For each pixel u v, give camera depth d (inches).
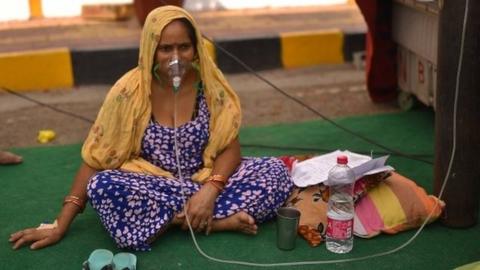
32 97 232.5
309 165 138.6
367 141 180.5
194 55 125.6
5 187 155.2
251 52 259.6
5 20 290.7
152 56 121.8
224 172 128.3
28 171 165.0
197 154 130.9
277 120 203.0
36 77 240.1
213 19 292.7
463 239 126.6
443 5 120.8
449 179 128.2
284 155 173.8
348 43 270.1
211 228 127.5
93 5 291.7
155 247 124.0
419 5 172.4
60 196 149.9
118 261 113.8
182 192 126.0
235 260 119.3
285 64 265.3
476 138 125.6
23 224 136.2
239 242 125.6
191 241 126.2
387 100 215.3
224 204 127.3
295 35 263.7
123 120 124.3
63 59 241.1
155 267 117.4
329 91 233.0
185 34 121.2
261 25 281.0
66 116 211.2
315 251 122.1
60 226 126.2
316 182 132.7
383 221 127.8
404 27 193.9
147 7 220.1
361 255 120.6
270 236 127.9
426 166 162.6
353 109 211.0
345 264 117.6
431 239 126.6
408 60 198.2
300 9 313.1
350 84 241.3
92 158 125.0
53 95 234.7
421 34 181.3
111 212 120.6
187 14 122.3
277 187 130.3
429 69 182.5
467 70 121.0
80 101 227.6
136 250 122.3
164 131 127.6
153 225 122.6
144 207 121.9
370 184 131.7
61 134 194.4
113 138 124.3
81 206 127.6
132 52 246.5
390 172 134.6
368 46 209.5
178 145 128.6
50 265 118.6
